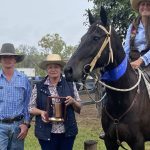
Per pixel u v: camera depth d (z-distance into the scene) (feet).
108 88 18.16
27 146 32.01
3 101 19.95
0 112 19.94
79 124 42.96
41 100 19.58
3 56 19.88
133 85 18.25
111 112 18.31
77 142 33.30
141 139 18.13
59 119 19.06
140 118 18.06
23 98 20.36
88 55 16.99
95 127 41.09
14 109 20.03
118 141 18.37
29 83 20.67
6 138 20.02
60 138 19.74
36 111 19.30
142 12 19.48
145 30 19.51
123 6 45.27
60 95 19.56
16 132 20.06
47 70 19.66
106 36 17.29
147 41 19.47
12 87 20.06
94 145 20.77
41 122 19.39
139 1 19.52
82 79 17.21
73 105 19.45
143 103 18.26
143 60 18.92
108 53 17.38
